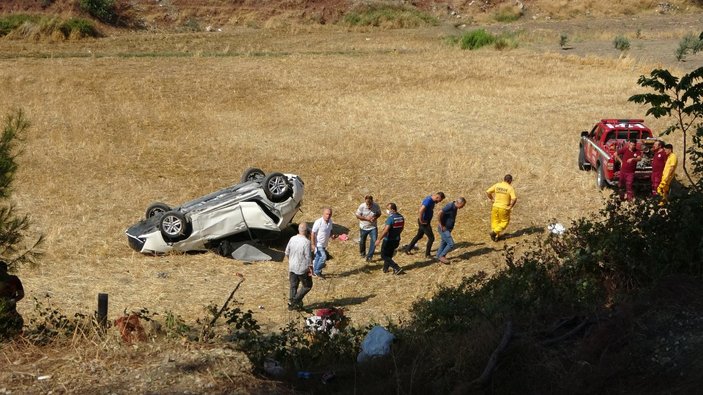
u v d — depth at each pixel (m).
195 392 8.41
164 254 17.12
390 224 15.55
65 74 35.97
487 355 8.85
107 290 14.78
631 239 11.14
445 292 12.12
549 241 12.35
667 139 24.72
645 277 10.80
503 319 9.69
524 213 19.36
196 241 17.16
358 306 14.17
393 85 36.03
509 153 24.39
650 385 8.23
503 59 41.81
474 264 16.27
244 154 25.17
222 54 44.94
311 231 16.95
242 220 17.27
